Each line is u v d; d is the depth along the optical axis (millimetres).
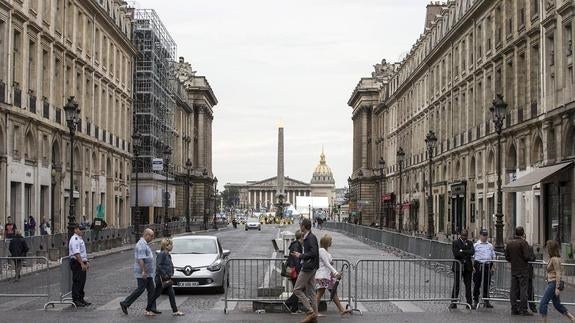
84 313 19859
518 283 20141
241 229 123500
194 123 146875
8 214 43094
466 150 64000
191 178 140750
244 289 22750
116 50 71812
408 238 44375
